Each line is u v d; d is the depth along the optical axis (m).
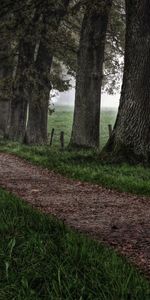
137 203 10.66
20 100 34.84
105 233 7.62
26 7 21.66
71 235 6.30
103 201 10.84
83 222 8.45
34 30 25.70
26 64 29.39
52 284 4.85
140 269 5.78
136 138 16.67
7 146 27.98
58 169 16.22
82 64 24.72
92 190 12.52
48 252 5.72
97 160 17.06
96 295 4.61
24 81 29.53
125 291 4.61
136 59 16.77
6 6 21.31
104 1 21.52
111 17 29.84
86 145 24.22
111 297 4.52
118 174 14.50
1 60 30.94
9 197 9.41
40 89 29.73
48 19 26.11
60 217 8.84
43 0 21.59
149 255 6.43
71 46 27.77
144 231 7.84
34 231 6.55
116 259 5.54
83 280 4.89
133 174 14.53
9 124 35.72
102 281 4.91
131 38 16.92
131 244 6.97
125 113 16.92
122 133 16.89
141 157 16.53
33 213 7.69
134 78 16.78
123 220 8.70
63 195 11.58
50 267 5.26
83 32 24.83
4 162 19.56
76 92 24.86
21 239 6.24
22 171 16.41
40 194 11.65
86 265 5.37
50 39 26.95
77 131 24.50
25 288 4.80
